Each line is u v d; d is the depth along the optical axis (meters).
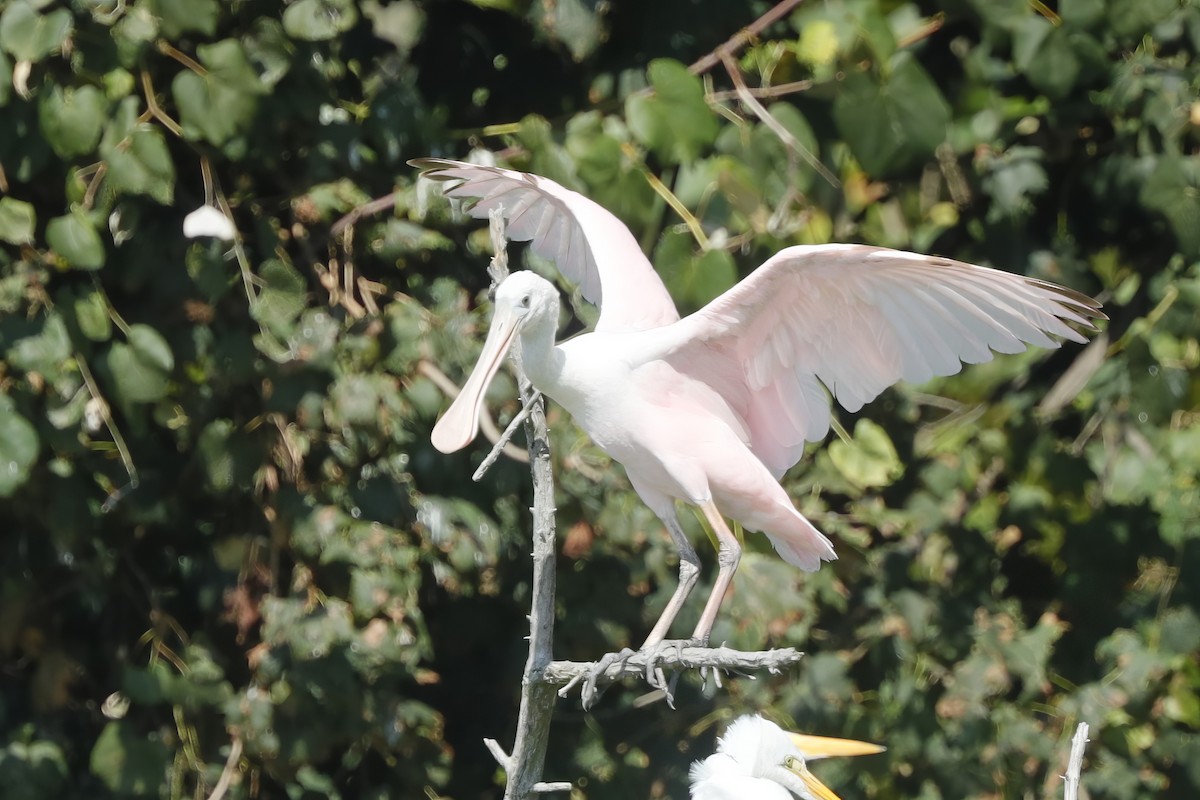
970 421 12.87
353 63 11.52
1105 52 11.52
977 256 12.67
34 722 11.51
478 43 11.83
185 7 10.11
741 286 8.82
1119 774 12.34
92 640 11.70
